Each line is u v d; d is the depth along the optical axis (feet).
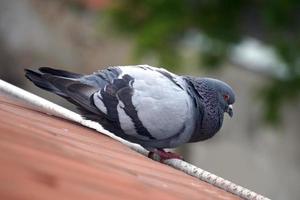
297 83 44.01
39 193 8.19
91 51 53.36
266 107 44.78
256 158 53.01
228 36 44.32
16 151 9.39
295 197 53.01
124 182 10.69
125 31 45.39
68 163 10.11
